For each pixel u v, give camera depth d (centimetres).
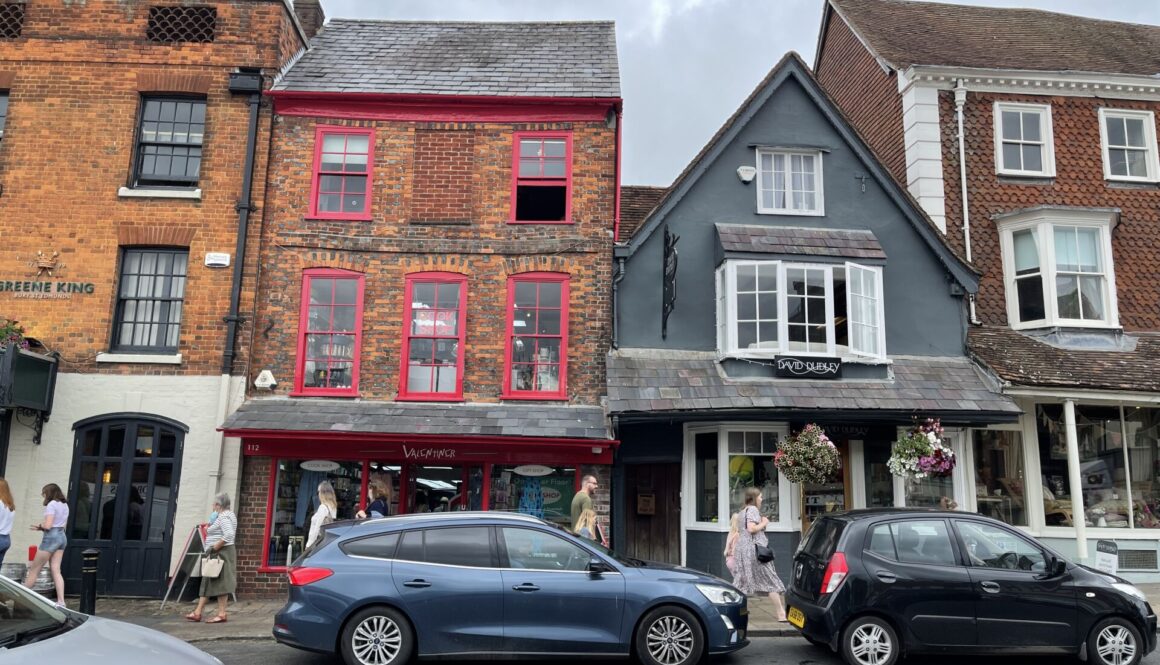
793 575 863
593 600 741
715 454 1252
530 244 1284
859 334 1274
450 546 754
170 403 1195
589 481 1030
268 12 1318
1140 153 1554
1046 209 1404
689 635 746
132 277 1254
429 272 1276
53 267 1225
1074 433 1248
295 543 1181
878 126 1692
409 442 1159
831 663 791
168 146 1295
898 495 1259
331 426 1148
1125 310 1446
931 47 1681
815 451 1144
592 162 1309
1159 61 1661
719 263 1305
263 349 1236
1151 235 1501
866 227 1363
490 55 1465
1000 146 1522
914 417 1204
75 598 1139
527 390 1258
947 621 754
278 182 1283
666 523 1325
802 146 1376
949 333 1341
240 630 927
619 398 1177
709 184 1354
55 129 1266
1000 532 794
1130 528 1326
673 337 1294
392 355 1249
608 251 1291
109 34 1299
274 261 1260
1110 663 759
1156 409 1386
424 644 722
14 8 1316
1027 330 1413
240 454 1183
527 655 732
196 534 1118
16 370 1102
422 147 1309
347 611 720
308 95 1282
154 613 1042
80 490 1171
